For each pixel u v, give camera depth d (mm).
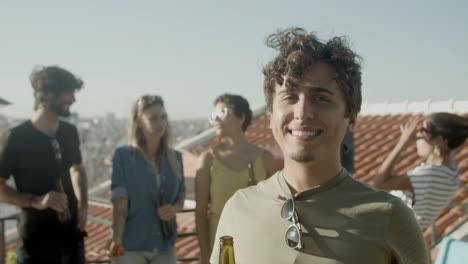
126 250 2883
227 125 2943
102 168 23531
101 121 69625
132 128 2959
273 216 1275
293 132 1251
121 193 2854
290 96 1263
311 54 1223
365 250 1135
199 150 10664
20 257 2730
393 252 1148
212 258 1435
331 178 1251
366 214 1176
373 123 10148
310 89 1227
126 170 2906
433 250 3613
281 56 1293
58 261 2764
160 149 3045
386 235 1146
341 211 1194
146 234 2898
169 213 2924
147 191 2912
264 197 1342
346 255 1141
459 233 4371
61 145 2871
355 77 1286
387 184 2496
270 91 1352
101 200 3916
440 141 2488
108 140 59906
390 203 1186
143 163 2920
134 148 2932
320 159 1239
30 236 2699
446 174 2404
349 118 1325
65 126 2955
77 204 2971
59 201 2645
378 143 8898
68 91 2783
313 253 1177
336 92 1238
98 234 9680
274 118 1320
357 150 8812
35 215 2699
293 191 1306
